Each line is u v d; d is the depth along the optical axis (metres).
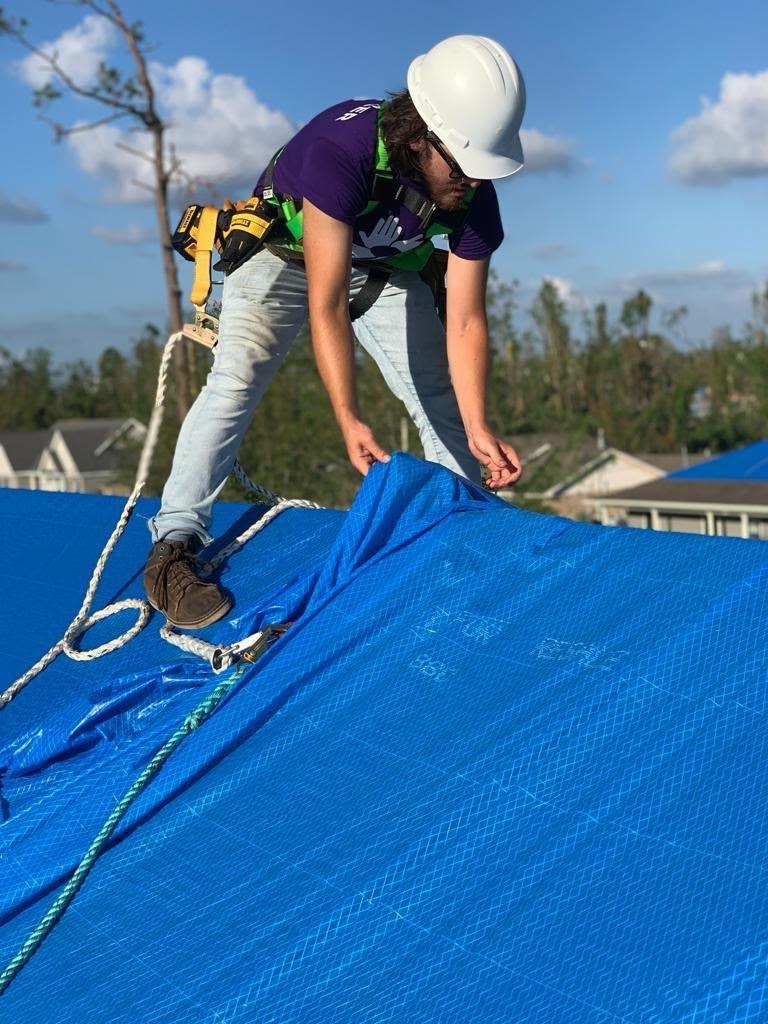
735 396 63.91
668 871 1.60
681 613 2.07
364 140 2.77
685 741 1.79
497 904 1.68
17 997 1.96
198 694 2.57
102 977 1.90
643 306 79.94
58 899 2.14
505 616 2.34
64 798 2.49
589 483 43.22
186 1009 1.73
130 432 30.94
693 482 26.48
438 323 3.50
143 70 18.59
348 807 2.02
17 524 4.14
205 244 3.27
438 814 1.89
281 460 19.39
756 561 2.09
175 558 3.08
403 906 1.75
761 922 1.45
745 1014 1.36
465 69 2.75
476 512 2.70
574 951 1.55
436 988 1.59
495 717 2.06
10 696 3.14
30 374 92.00
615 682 1.98
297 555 3.17
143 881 2.11
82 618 3.31
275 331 3.19
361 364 18.94
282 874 1.94
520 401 22.61
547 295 71.12
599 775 1.82
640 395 76.69
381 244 3.10
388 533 2.75
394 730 2.17
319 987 1.67
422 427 3.58
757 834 1.58
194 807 2.23
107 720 2.74
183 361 20.11
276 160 3.12
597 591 2.27
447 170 2.85
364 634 2.48
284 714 2.38
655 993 1.43
